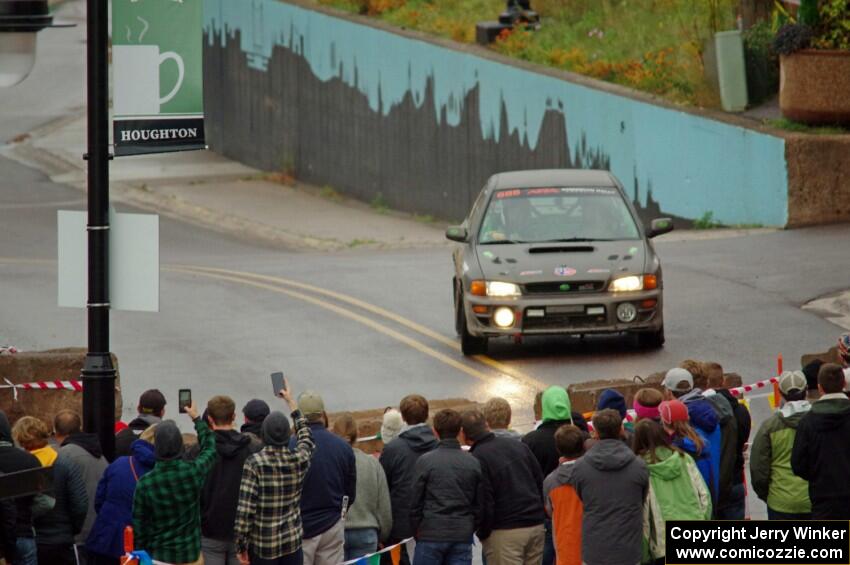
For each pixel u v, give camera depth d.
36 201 118.81
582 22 110.19
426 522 29.48
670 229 55.62
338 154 128.62
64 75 179.12
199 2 32.59
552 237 55.69
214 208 119.00
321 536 29.48
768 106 89.19
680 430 29.66
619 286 53.12
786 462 30.78
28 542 27.67
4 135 152.62
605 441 28.19
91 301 32.34
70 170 134.38
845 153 81.44
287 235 107.12
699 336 56.62
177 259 88.94
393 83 119.00
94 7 31.94
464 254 55.84
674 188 90.12
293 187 132.62
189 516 27.77
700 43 91.88
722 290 65.19
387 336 58.59
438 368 53.22
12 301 66.94
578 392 40.34
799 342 55.12
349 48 124.88
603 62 100.00
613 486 27.86
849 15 83.25
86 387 32.31
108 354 32.53
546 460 31.22
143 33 32.31
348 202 125.38
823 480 29.53
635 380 42.12
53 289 70.38
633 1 109.06
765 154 82.75
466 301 53.97
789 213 81.69
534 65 103.94
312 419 29.75
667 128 90.00
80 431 32.00
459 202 112.38
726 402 31.92
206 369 53.62
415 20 120.62
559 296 52.88
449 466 29.50
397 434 32.41
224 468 28.84
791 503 30.72
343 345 57.19
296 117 135.00
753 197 84.00
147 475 27.47
